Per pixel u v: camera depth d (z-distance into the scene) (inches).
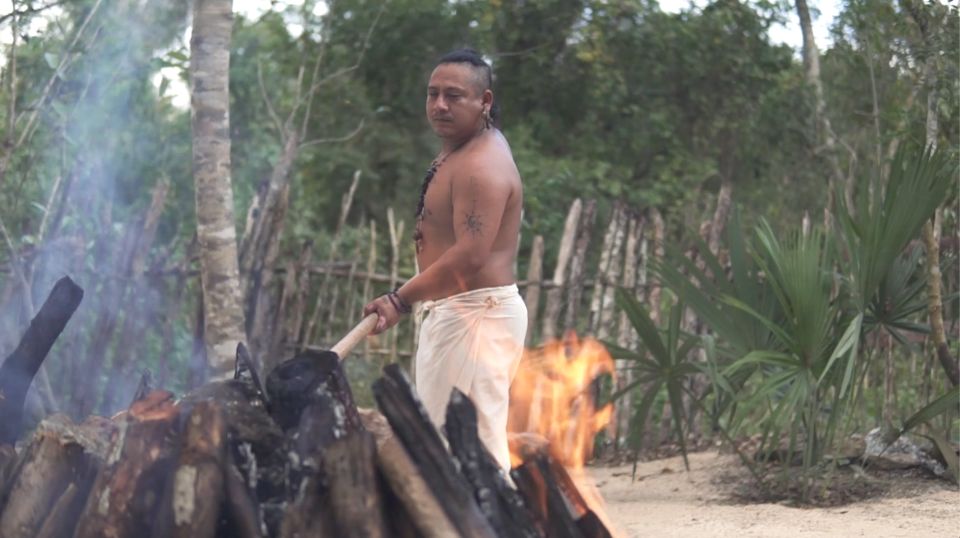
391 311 263.3
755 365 439.8
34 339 223.3
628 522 382.3
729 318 438.0
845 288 430.6
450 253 265.0
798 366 411.2
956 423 467.2
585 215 531.5
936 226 480.1
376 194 976.9
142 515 190.4
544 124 940.0
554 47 929.5
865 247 404.8
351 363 526.6
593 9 922.1
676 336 442.6
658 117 928.3
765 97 942.4
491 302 269.7
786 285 408.5
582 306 560.7
